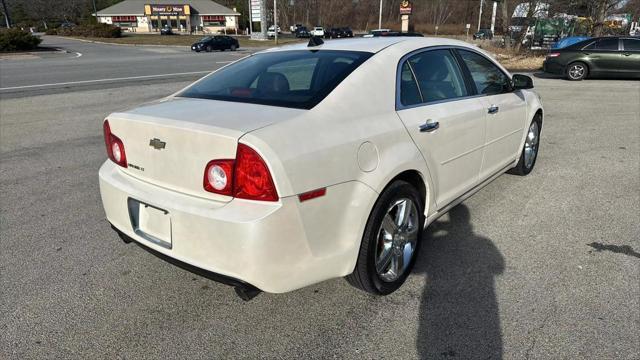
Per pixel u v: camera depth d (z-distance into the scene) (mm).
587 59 14344
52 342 2479
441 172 3137
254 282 2162
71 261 3307
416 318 2652
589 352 2355
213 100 2752
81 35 57906
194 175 2250
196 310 2752
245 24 84375
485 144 3715
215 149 2146
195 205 2215
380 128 2568
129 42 45312
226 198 2164
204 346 2449
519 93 4367
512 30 25281
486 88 3801
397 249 2852
